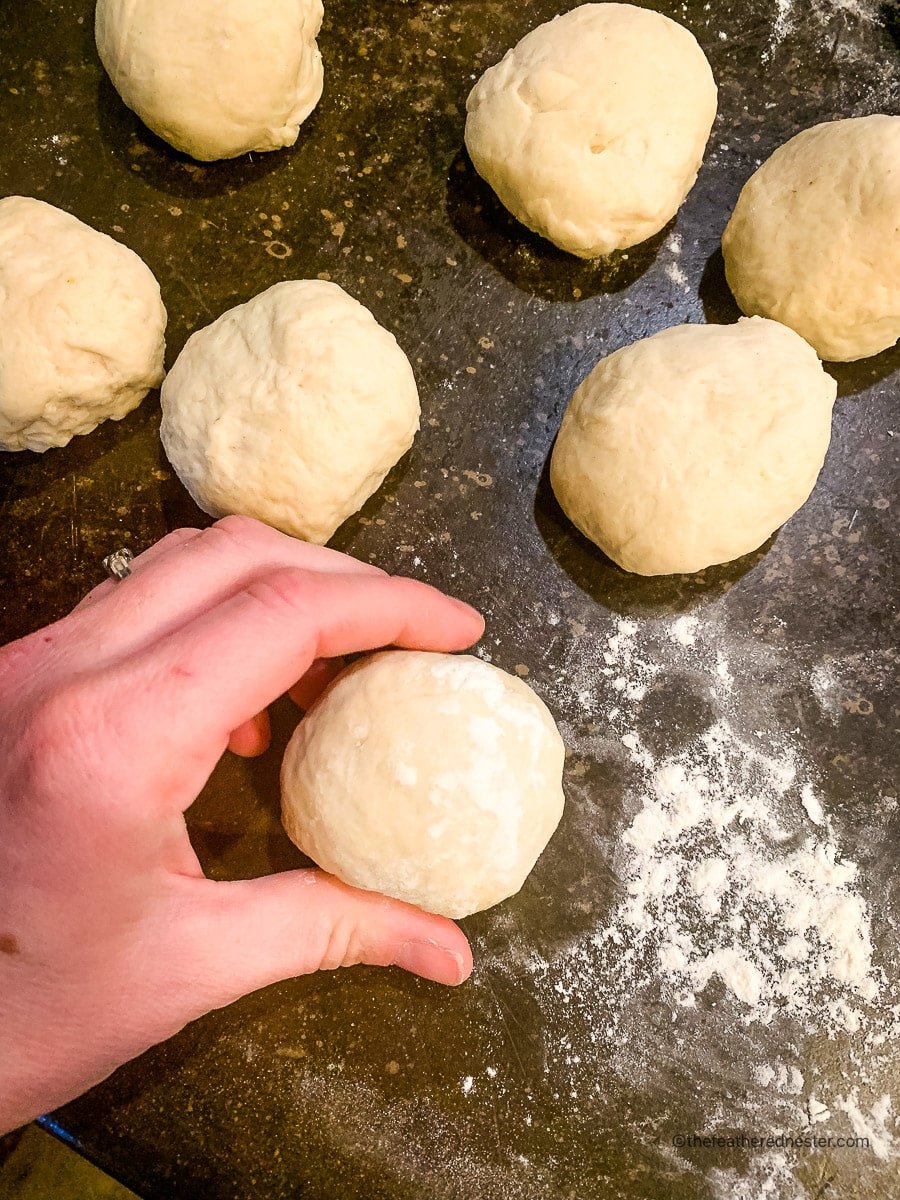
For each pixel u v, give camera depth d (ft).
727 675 0.82
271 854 0.79
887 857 0.80
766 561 0.83
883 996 0.78
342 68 0.86
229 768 0.79
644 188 0.77
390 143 0.86
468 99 0.82
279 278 0.84
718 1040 0.77
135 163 0.85
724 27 0.87
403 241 0.85
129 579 0.63
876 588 0.83
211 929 0.60
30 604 0.80
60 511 0.81
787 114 0.87
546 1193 0.75
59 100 0.85
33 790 0.53
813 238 0.77
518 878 0.68
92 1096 0.73
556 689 0.81
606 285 0.85
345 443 0.73
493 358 0.84
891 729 0.81
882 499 0.83
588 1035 0.77
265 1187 0.73
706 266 0.85
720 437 0.73
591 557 0.83
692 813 0.80
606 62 0.77
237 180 0.85
